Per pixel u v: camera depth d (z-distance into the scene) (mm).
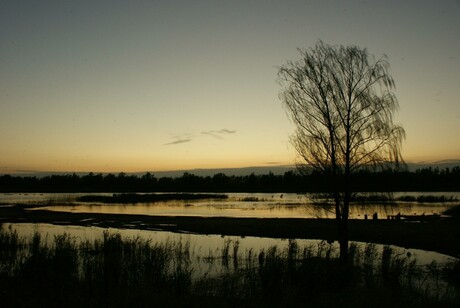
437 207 60875
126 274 15602
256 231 36406
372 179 21094
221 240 31375
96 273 15500
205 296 13102
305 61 21922
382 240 30359
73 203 84562
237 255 23547
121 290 13469
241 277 17141
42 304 11898
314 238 32531
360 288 15141
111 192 169000
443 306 13148
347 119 20922
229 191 174875
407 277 17969
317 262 16359
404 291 15055
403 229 35281
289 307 12250
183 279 14945
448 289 15828
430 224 38750
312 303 12727
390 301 13250
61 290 13109
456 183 115750
